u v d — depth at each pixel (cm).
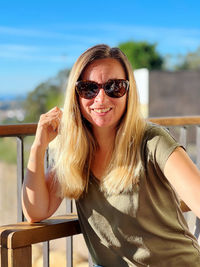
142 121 152
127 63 154
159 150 144
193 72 1496
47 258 197
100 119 152
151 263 148
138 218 146
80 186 154
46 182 165
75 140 157
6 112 2030
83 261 278
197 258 151
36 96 1956
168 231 149
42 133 161
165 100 1469
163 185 148
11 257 142
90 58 152
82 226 161
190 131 1197
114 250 154
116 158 149
